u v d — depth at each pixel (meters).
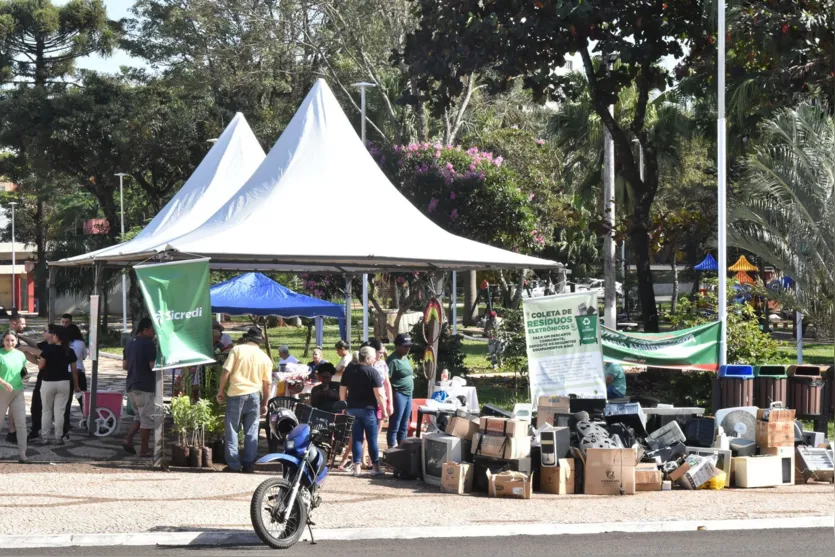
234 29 50.12
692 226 25.30
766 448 12.95
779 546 9.20
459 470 11.99
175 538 9.39
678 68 24.94
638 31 24.00
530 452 12.23
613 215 39.62
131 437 15.02
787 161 20.22
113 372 29.91
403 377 14.73
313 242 15.67
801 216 20.08
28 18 63.06
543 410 13.61
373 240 16.20
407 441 13.18
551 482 12.09
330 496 11.66
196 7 49.69
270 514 9.24
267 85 51.28
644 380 23.28
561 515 10.62
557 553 8.91
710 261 48.72
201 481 12.55
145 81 54.72
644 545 9.28
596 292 14.43
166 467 13.45
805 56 21.94
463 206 31.98
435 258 15.94
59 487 11.92
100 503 10.95
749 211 20.39
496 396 23.08
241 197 17.30
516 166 45.81
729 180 30.92
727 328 19.95
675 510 10.95
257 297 25.42
